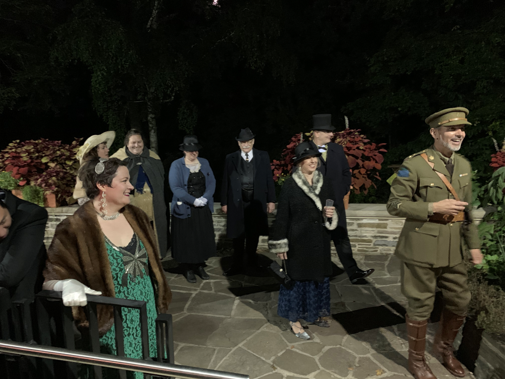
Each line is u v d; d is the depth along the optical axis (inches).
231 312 153.7
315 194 126.6
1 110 510.9
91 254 76.0
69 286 68.5
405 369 114.7
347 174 164.2
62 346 77.0
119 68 468.4
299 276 127.3
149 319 84.7
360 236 212.5
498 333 105.3
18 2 482.0
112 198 77.2
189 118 522.0
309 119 624.7
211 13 565.0
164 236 184.4
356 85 592.4
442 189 101.7
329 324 140.9
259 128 688.4
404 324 141.5
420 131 536.7
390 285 175.3
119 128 503.5
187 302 163.3
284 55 518.0
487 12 456.1
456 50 415.2
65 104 603.8
